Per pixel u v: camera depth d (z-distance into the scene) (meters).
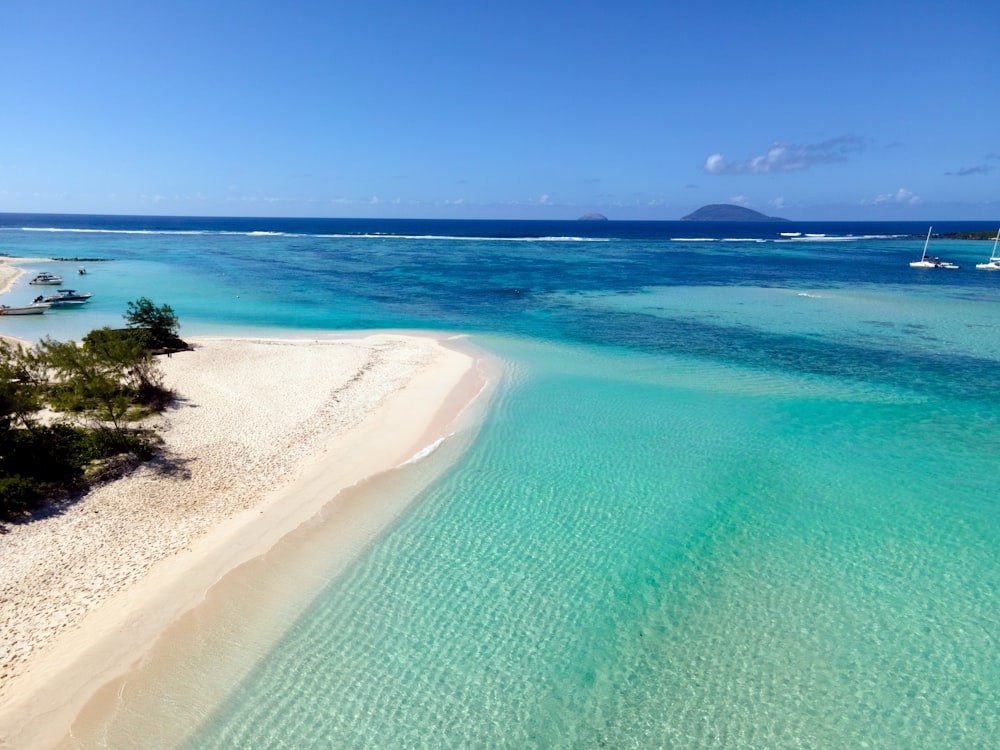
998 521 18.48
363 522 18.28
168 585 15.05
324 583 15.49
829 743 11.48
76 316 49.62
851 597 15.23
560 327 46.62
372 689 12.42
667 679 12.87
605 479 21.08
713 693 12.54
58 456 19.38
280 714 11.78
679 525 18.33
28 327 45.09
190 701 11.97
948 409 27.75
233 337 41.72
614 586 15.60
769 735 11.65
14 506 17.06
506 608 14.77
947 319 49.19
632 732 11.67
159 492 19.25
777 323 48.00
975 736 11.59
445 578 15.80
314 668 12.87
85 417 23.84
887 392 30.19
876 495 20.03
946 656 13.41
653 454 23.03
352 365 34.25
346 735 11.38
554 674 12.91
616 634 14.02
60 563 15.49
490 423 25.95
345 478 20.94
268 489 19.97
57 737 11.06
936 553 16.95
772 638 13.94
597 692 12.51
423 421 26.08
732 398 29.30
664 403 28.50
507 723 11.76
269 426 25.00
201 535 17.20
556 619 14.45
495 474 21.38
